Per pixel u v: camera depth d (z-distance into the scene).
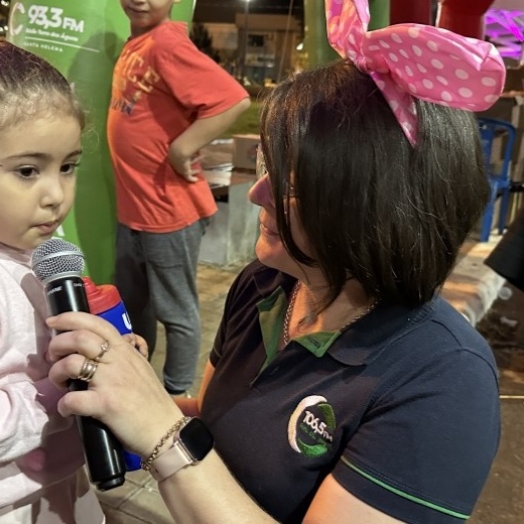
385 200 0.80
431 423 0.81
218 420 1.03
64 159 0.94
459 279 4.00
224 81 2.32
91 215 2.58
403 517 0.79
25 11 2.42
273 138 0.84
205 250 4.59
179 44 2.26
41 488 0.94
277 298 1.09
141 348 0.99
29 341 0.93
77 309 0.86
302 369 0.95
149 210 2.40
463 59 0.67
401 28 0.71
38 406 0.89
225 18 19.25
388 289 0.86
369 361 0.88
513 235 2.63
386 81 0.79
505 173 5.07
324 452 0.89
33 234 0.94
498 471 2.49
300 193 0.82
